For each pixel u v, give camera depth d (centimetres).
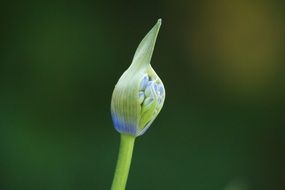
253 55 224
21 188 191
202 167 202
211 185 200
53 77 204
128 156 62
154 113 62
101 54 209
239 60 224
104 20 211
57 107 202
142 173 196
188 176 198
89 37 208
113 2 212
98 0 211
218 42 225
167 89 217
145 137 199
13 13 205
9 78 203
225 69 223
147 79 62
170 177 197
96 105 205
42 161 193
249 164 206
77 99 204
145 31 217
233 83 221
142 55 62
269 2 224
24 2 206
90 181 193
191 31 224
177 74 220
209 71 221
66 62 205
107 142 199
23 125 197
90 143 198
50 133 198
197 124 208
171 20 223
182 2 224
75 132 200
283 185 208
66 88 204
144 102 62
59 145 196
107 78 208
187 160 201
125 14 215
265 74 222
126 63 212
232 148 207
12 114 198
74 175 193
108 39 211
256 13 225
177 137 204
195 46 224
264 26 224
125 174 62
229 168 204
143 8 218
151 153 198
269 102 217
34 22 206
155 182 196
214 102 215
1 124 196
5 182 190
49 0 206
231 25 225
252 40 225
